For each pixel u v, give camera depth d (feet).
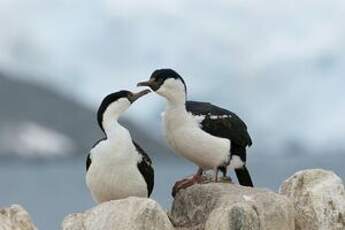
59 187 264.93
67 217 56.29
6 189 250.37
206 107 63.41
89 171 59.11
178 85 62.23
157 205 55.06
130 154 58.54
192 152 63.05
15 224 54.60
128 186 58.85
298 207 60.13
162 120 63.72
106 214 55.11
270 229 57.52
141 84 61.98
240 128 63.87
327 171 61.62
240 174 65.46
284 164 463.83
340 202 60.18
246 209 56.29
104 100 59.93
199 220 58.85
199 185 59.77
